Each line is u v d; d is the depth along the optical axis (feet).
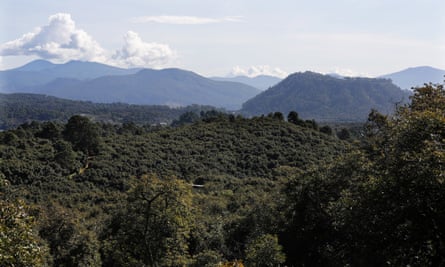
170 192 52.13
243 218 81.10
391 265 30.58
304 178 59.62
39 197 133.08
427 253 28.81
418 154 29.32
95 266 74.79
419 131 32.63
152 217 52.03
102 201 132.36
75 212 110.11
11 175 143.54
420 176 27.78
